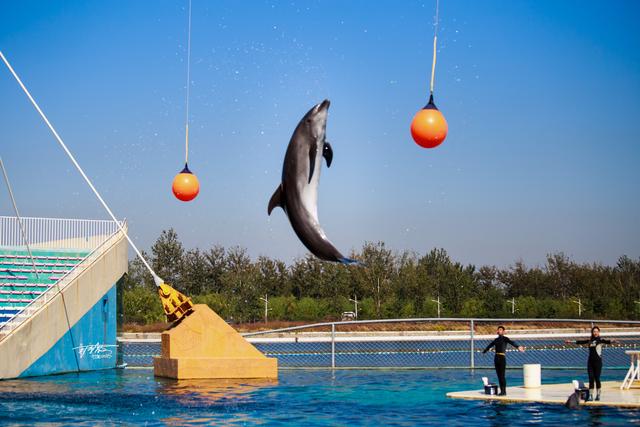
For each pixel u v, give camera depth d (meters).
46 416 14.22
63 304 24.44
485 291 58.91
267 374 21.77
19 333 22.66
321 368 25.64
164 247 61.53
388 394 17.59
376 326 50.84
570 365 28.86
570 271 67.25
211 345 21.83
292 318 54.19
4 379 22.02
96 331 25.88
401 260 59.06
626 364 30.66
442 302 55.88
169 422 13.43
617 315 56.31
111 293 26.81
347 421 13.42
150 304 51.81
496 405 15.28
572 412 14.11
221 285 61.22
